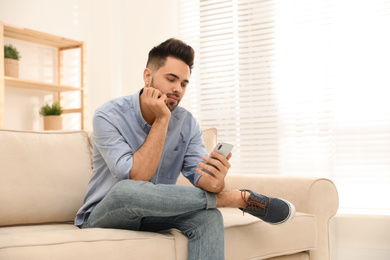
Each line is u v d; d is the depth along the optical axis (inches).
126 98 66.3
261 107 126.6
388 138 110.0
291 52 123.2
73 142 77.8
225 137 131.3
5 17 120.5
